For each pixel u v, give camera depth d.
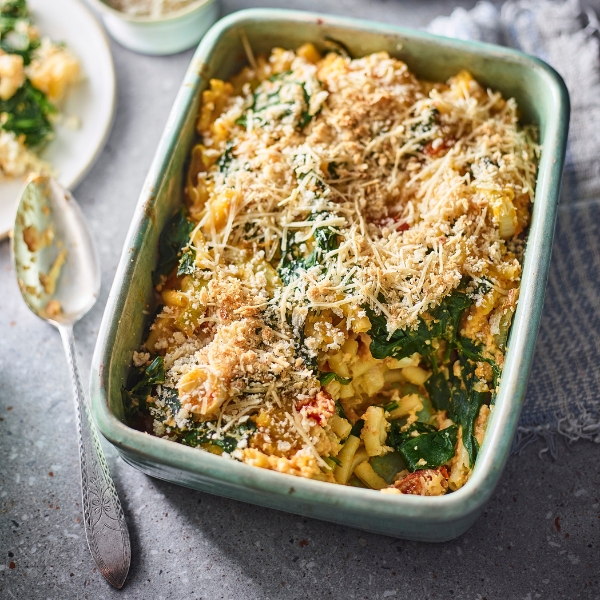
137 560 0.73
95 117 0.84
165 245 0.75
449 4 0.87
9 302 0.80
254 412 0.71
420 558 0.73
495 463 0.67
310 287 0.72
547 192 0.73
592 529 0.74
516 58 0.76
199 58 0.76
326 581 0.73
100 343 0.69
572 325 0.78
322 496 0.67
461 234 0.73
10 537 0.74
